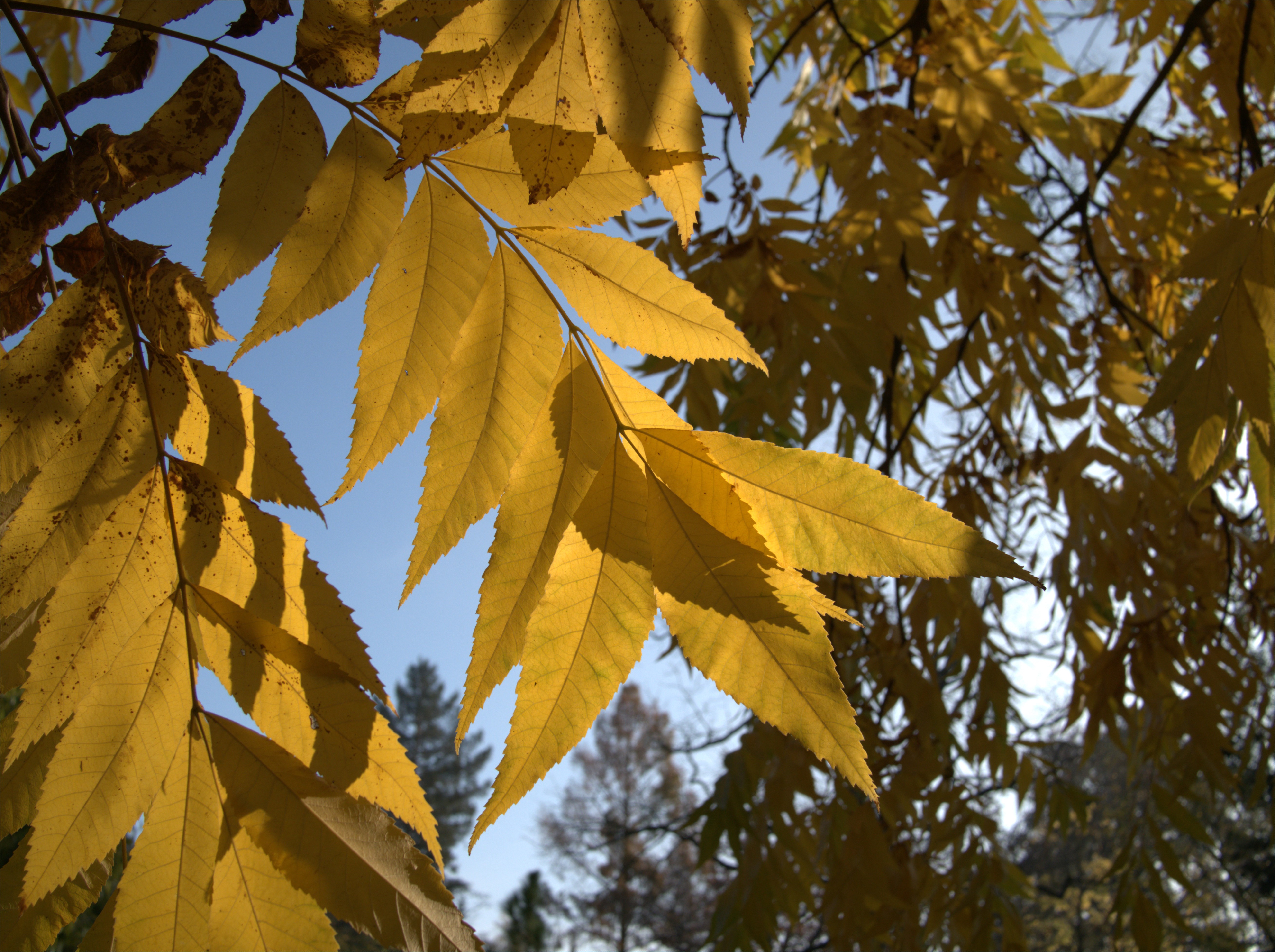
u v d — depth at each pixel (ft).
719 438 1.09
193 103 1.15
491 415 1.10
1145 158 3.68
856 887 3.82
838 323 3.28
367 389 1.09
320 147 1.13
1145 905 3.91
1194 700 3.55
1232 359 1.65
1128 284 4.63
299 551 1.15
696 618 1.04
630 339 1.13
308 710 1.13
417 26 1.19
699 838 7.65
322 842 1.10
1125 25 3.89
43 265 1.14
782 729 1.02
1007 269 3.40
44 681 1.08
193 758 1.11
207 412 1.14
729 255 3.32
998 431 4.43
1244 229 1.65
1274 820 3.69
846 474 1.07
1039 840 15.15
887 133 3.09
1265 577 3.83
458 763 48.47
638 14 1.02
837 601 4.78
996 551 1.03
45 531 1.09
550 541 1.06
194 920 1.07
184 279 1.12
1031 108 3.34
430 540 1.07
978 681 4.74
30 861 1.04
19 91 3.20
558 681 1.03
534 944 31.19
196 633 1.13
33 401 1.09
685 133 1.04
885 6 4.25
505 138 1.11
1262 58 3.50
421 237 1.12
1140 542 3.75
